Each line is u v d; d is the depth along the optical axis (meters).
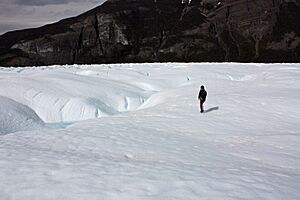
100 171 6.68
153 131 13.18
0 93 26.52
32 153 8.47
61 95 26.34
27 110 23.81
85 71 45.03
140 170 6.85
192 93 26.56
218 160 8.37
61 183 5.89
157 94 29.14
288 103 18.45
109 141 10.85
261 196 5.48
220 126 14.28
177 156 8.73
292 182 6.43
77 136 11.76
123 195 5.33
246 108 18.05
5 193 5.43
